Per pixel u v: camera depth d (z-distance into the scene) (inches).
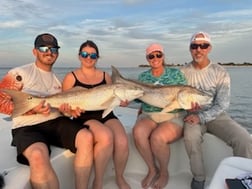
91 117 59.4
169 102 62.4
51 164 48.9
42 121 53.4
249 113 184.5
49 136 54.4
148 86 63.9
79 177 50.2
